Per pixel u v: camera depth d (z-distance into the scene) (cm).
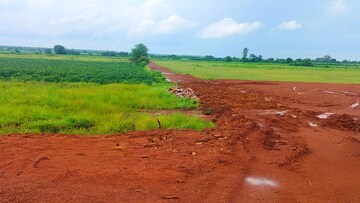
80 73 4172
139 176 805
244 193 747
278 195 748
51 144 1043
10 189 693
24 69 4388
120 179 784
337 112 2027
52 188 713
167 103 2020
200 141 1125
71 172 812
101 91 2291
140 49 9512
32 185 722
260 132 1275
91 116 1451
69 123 1323
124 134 1203
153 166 876
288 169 919
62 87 2603
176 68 7162
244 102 2275
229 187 767
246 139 1174
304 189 791
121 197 690
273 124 1516
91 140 1111
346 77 5588
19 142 1051
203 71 6228
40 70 4359
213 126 1428
